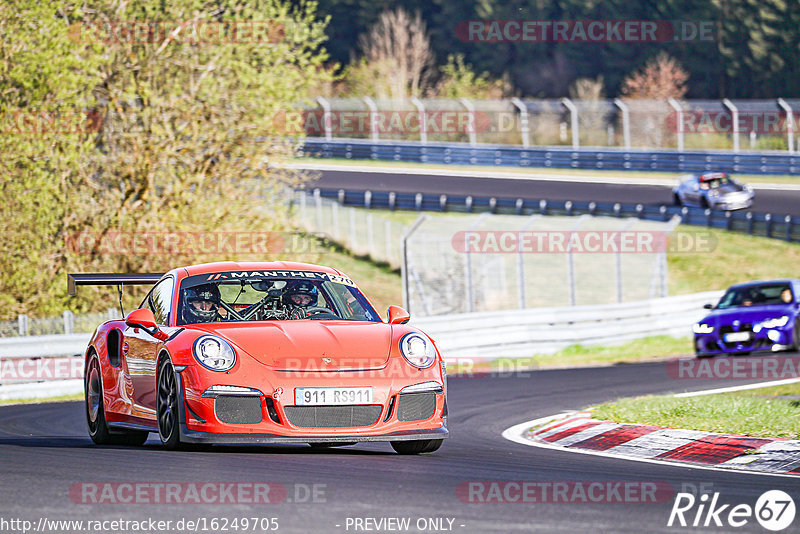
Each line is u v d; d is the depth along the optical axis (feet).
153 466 83.15
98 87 282.36
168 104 280.51
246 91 284.00
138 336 102.47
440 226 457.27
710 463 97.14
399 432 90.48
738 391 167.53
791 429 106.52
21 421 143.74
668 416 121.39
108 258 276.41
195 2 282.15
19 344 187.21
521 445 112.27
